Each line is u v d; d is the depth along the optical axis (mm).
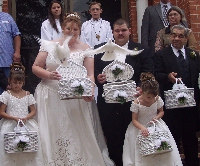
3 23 6691
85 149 5320
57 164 5176
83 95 4938
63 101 5320
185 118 5871
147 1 8430
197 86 5902
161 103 5367
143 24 7480
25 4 8578
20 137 4805
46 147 5102
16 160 4941
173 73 5719
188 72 5902
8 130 5051
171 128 5820
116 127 5609
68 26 5422
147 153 4977
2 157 4918
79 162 5223
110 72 5359
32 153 5000
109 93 5176
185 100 5398
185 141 5957
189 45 6633
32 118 5246
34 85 8367
